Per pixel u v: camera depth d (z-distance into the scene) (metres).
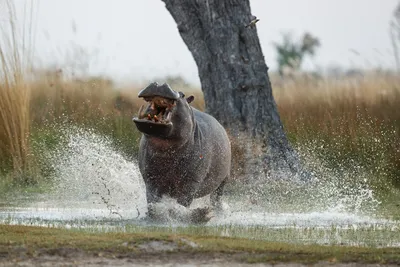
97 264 23.67
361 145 52.31
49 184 46.78
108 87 60.31
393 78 62.31
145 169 33.88
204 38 51.59
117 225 32.19
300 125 55.00
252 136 50.38
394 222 35.75
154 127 30.50
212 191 37.12
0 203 40.41
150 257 24.64
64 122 54.59
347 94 58.94
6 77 48.56
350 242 29.27
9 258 24.09
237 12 51.22
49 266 23.31
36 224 32.03
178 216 33.75
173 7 52.25
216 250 25.64
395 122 54.69
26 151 48.44
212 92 51.41
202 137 34.62
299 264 24.34
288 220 36.12
